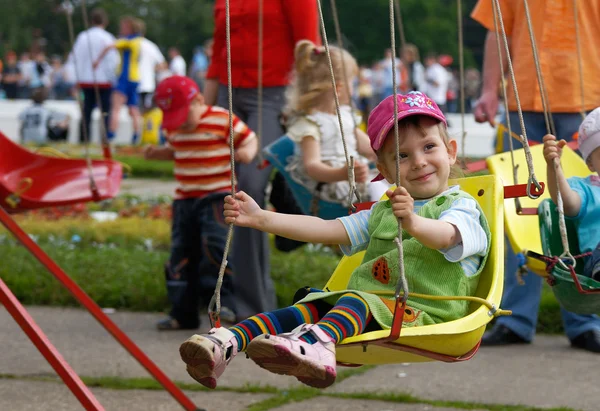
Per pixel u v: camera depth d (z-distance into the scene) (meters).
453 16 95.50
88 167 7.56
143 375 6.94
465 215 4.40
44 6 98.25
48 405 6.14
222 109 8.34
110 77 23.44
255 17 8.34
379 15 91.06
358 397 6.39
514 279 7.95
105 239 12.71
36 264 10.64
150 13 104.62
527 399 6.33
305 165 7.43
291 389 6.55
